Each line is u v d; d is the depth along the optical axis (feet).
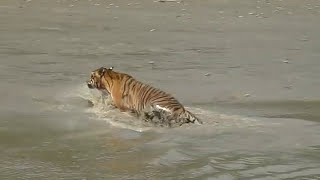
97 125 39.06
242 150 34.60
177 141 36.09
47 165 31.68
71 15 85.20
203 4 97.25
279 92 48.67
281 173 31.12
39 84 48.70
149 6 94.17
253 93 48.14
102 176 30.17
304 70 56.95
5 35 69.62
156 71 54.54
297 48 67.77
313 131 38.60
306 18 89.04
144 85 41.32
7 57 58.18
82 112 41.81
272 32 77.61
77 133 37.42
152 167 31.55
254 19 86.79
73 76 51.67
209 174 30.71
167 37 71.61
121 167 31.53
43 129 37.96
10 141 35.60
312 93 48.62
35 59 57.82
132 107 41.22
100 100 44.04
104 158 32.91
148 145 35.22
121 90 41.73
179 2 97.71
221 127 39.06
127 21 81.76
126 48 64.64
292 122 40.55
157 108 39.81
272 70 56.54
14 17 82.17
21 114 40.98
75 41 67.46
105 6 93.15
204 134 37.55
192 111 42.52
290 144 35.91
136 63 57.67
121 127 38.73
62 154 33.50
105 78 42.68
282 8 96.43
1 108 42.14
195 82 51.03
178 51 63.82
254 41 71.20
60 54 60.64
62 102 43.98
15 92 46.21
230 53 63.77
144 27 77.71
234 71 55.52
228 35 74.49
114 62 57.82
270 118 41.50
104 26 77.71
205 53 63.36
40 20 80.69
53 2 94.79
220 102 45.32
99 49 63.67
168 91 47.91
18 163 31.89
